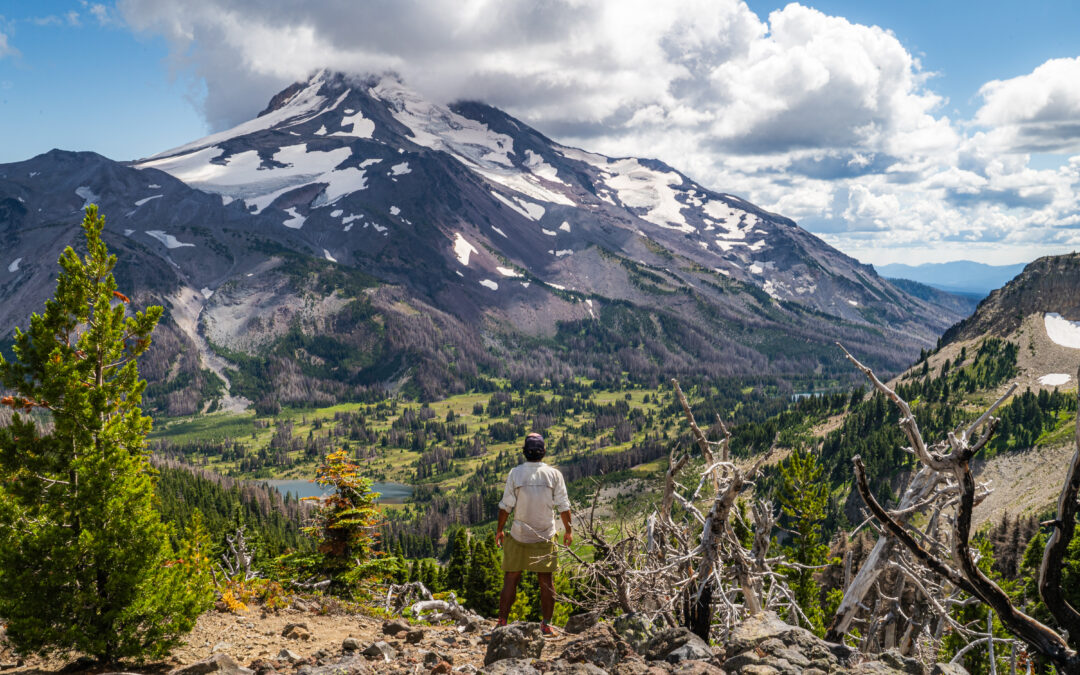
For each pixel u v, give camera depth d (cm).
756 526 862
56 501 781
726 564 830
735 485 705
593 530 742
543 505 729
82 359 826
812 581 2341
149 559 788
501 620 734
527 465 741
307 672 672
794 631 586
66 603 753
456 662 717
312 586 1820
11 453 782
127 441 846
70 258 824
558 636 739
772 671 499
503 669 547
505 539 745
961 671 554
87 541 745
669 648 597
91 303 842
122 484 792
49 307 816
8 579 740
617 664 567
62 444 796
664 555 808
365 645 814
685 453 804
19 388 802
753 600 827
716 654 577
